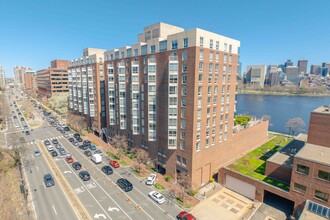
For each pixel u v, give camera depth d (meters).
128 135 61.66
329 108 43.53
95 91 78.88
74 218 33.34
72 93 99.50
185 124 41.94
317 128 39.25
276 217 34.75
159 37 49.69
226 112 49.38
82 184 44.38
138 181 46.22
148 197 39.88
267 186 37.78
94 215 34.19
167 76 44.53
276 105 175.25
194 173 42.78
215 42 41.97
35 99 195.00
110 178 47.31
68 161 55.81
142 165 54.09
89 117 87.56
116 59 61.88
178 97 42.50
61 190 41.75
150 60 47.72
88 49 83.50
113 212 35.06
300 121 94.94
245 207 37.75
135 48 53.34
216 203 38.91
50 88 148.12
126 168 52.78
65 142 74.81
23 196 39.25
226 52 45.47
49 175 45.97
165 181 46.41
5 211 34.66
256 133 65.44
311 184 31.91
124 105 60.38
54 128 95.38
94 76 77.69
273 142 69.31
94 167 53.25
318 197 31.42
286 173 39.34
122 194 40.72
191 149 41.31
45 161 56.88
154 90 48.44
